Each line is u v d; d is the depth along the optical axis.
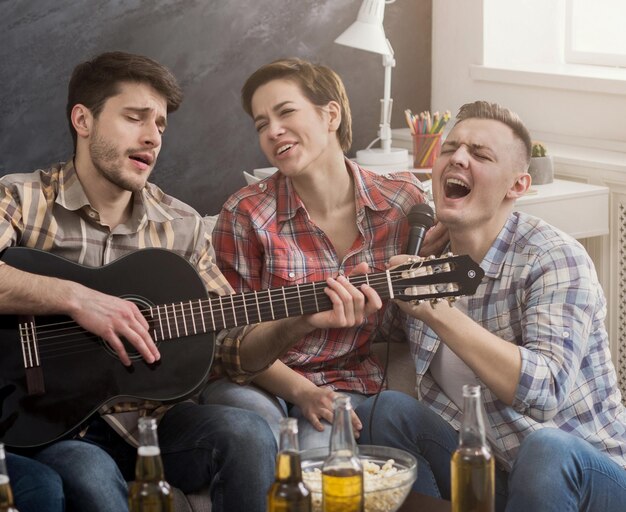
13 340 2.26
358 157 3.96
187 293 2.34
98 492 2.11
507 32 4.16
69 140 3.81
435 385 2.49
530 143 2.44
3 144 3.71
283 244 2.60
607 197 3.36
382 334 2.72
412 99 4.38
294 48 4.08
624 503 2.20
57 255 2.34
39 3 3.67
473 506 1.69
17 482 2.05
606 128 3.68
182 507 2.33
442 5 4.27
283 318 2.28
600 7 4.06
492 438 2.39
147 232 2.47
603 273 3.47
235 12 3.96
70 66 3.76
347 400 1.67
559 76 3.78
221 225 2.66
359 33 3.83
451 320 2.24
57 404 2.26
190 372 2.31
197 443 2.29
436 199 2.47
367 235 2.61
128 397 2.28
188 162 3.99
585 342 2.34
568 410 2.38
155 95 2.40
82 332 2.27
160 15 3.84
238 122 4.05
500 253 2.43
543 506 2.09
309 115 2.57
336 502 1.66
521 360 2.24
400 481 1.80
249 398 2.50
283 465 1.64
